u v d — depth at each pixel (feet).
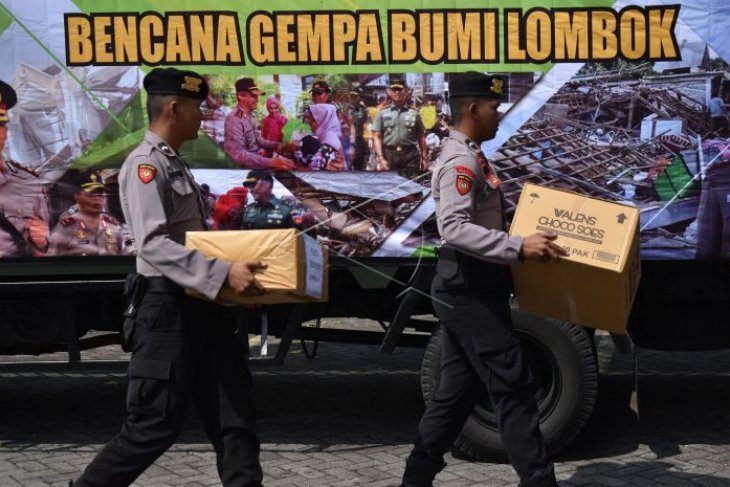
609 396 21.09
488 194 13.06
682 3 15.93
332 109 16.26
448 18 16.05
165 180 11.71
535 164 16.30
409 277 17.03
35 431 19.16
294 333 17.06
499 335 12.98
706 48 15.98
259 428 19.04
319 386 22.47
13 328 17.71
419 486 13.60
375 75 16.19
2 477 16.33
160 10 16.17
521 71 16.14
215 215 16.43
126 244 16.66
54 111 16.43
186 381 11.78
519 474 13.14
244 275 11.27
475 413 16.34
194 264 11.29
